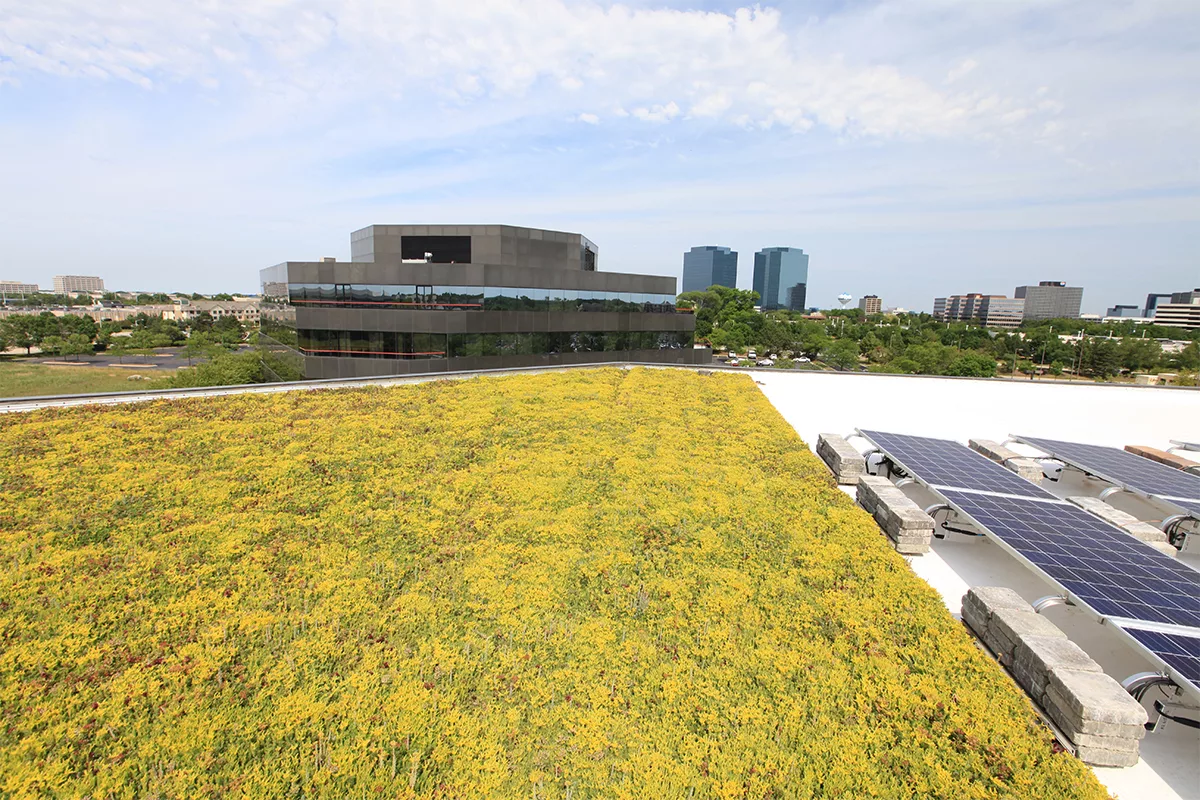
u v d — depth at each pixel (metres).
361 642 7.27
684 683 6.81
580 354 36.44
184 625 7.34
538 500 11.34
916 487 13.16
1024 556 8.44
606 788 5.48
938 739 6.02
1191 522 11.00
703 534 10.27
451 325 30.88
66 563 8.38
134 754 5.59
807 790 5.48
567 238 37.69
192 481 11.18
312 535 9.70
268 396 17.64
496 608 8.00
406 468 12.58
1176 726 6.47
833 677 6.87
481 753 5.77
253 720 6.02
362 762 5.60
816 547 9.90
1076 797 5.34
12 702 6.06
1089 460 13.96
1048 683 6.39
